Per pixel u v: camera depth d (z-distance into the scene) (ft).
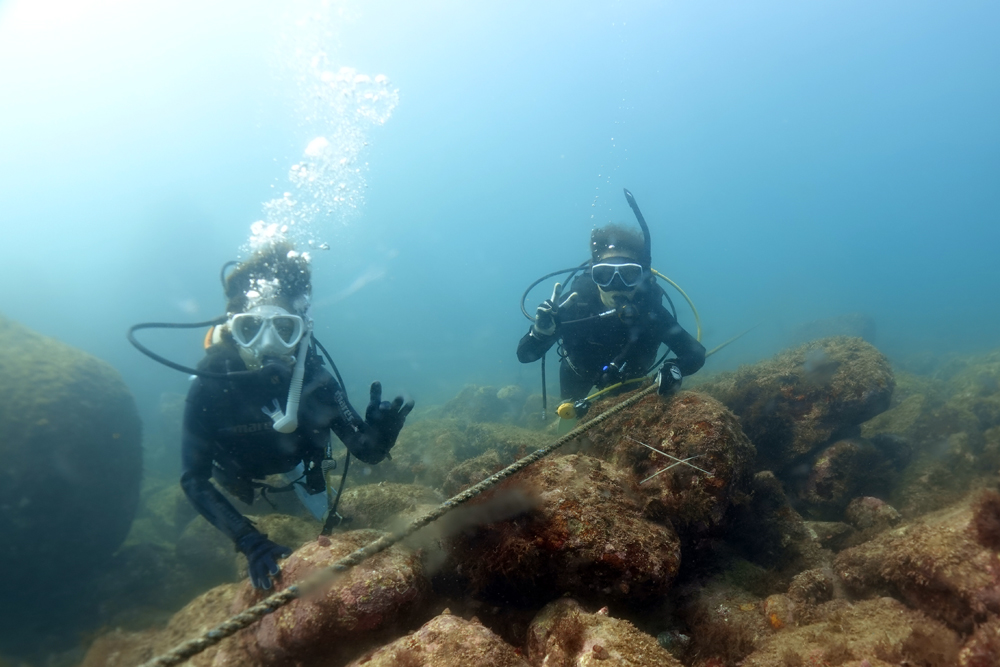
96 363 7.51
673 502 3.56
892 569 2.96
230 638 3.05
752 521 4.17
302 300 3.92
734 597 3.32
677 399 4.15
